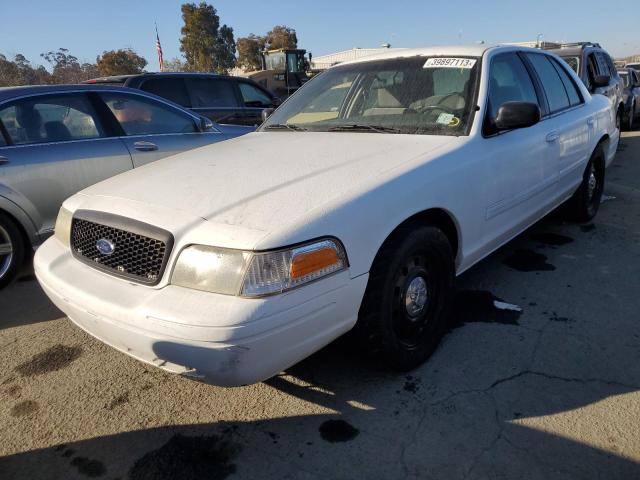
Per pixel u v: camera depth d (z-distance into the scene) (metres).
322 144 3.11
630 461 2.11
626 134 12.19
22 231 4.20
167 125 5.12
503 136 3.28
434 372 2.77
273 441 2.34
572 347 2.94
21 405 2.67
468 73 3.35
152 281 2.16
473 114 3.13
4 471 2.23
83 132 4.55
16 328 3.50
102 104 4.71
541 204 3.90
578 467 2.09
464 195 2.88
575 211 4.95
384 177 2.49
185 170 2.83
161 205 2.34
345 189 2.36
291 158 2.86
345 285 2.22
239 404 2.60
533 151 3.57
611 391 2.55
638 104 12.75
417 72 3.53
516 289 3.71
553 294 3.61
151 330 2.04
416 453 2.21
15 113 4.21
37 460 2.29
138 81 7.08
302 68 19.36
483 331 3.15
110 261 2.36
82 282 2.39
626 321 3.21
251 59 59.50
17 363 3.07
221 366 1.97
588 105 4.82
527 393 2.56
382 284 2.43
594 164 5.05
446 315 2.94
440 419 2.41
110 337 2.26
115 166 4.63
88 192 2.80
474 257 3.15
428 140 3.02
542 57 4.31
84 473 2.21
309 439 2.34
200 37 52.50
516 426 2.34
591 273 3.94
